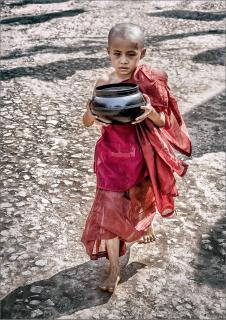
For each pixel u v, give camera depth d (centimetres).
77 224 367
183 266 327
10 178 422
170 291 304
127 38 265
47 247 338
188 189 423
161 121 283
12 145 481
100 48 830
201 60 774
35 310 284
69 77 682
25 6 1152
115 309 287
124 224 283
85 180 427
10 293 296
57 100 599
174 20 1023
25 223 362
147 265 326
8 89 625
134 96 262
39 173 432
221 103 618
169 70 726
